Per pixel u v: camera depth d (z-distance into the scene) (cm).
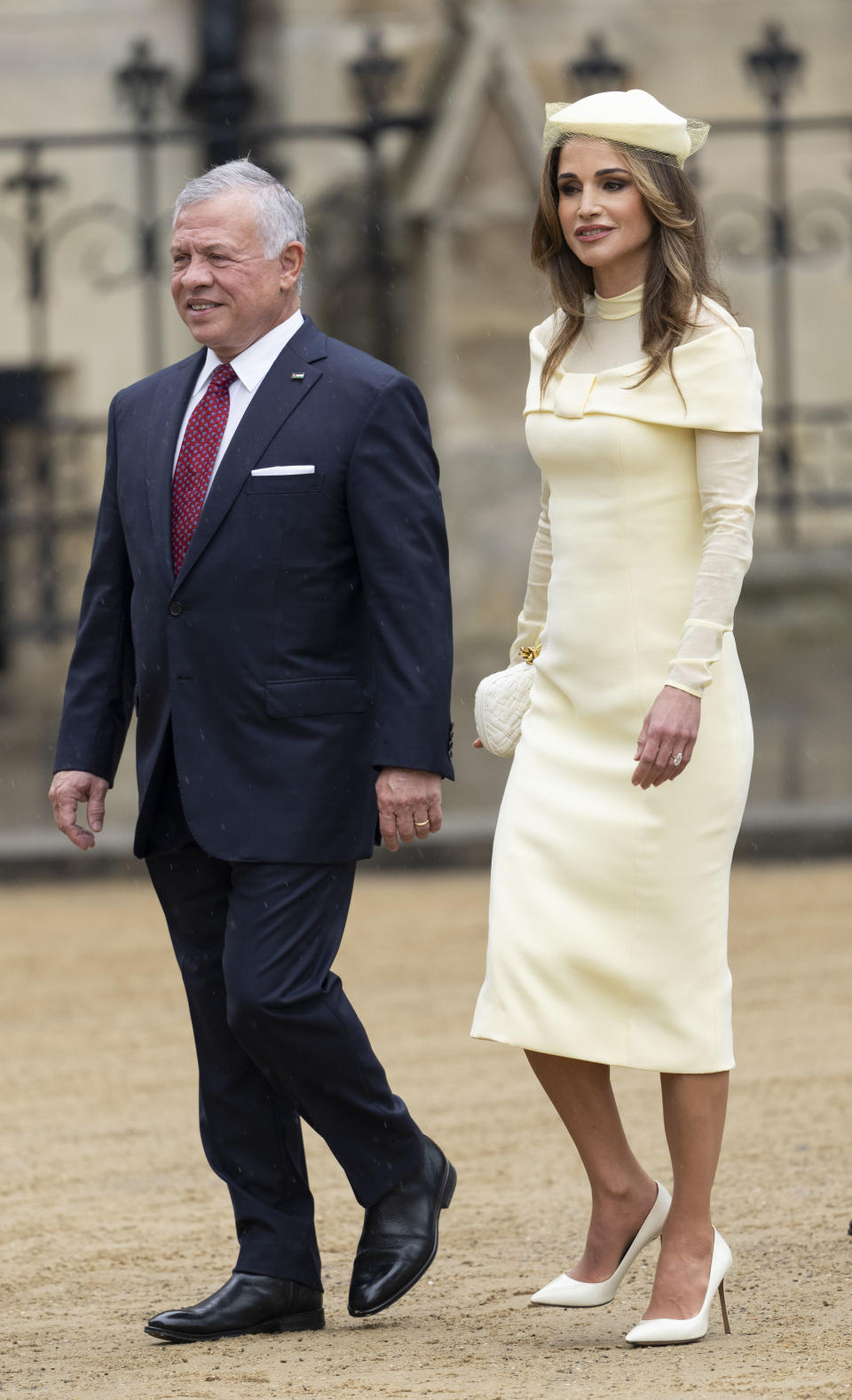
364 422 1341
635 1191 1327
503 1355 1280
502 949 1280
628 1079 2278
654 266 1251
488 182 5959
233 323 1356
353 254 6012
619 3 6262
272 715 1341
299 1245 1387
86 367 6025
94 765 1435
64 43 6075
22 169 5584
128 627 1449
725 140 6300
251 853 1330
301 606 1345
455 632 5906
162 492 1373
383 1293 1347
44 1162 1994
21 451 5991
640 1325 1270
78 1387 1253
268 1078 1361
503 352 6019
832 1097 2078
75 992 2788
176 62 6047
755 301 6294
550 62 6284
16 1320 1480
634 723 1260
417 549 1335
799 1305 1363
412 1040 2462
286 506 1338
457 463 5997
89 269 6006
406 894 3444
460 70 5919
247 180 1364
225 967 1338
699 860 1260
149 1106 2211
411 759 1312
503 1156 1959
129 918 3303
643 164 1237
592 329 1285
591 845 1263
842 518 6197
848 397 6303
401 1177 1370
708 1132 1274
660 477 1249
